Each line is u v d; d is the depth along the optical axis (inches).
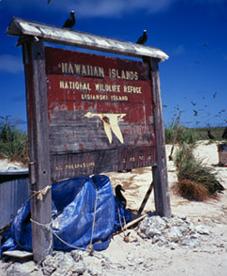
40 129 177.9
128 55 234.7
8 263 173.8
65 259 166.9
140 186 339.0
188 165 348.5
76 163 195.3
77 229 185.9
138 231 218.7
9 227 191.6
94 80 209.2
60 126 188.5
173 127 593.6
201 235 220.8
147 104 242.2
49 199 177.3
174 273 167.5
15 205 193.6
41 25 185.6
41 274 161.0
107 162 212.2
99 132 208.4
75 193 197.6
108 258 182.2
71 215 184.7
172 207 287.0
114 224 219.8
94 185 207.0
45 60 185.6
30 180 177.9
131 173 386.0
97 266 170.4
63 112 190.5
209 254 191.5
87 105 203.5
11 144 442.0
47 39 184.9
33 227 174.4
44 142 179.2
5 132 477.7
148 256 187.5
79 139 197.2
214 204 306.5
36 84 178.4
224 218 267.9
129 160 225.5
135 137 230.8
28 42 180.4
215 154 553.6
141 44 245.9
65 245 181.9
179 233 213.6
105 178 216.5
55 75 189.2
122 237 212.1
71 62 197.8
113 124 217.5
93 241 193.2
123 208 236.7
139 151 232.5
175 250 196.4
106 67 217.5
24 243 183.5
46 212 175.0
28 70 180.9
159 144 244.5
